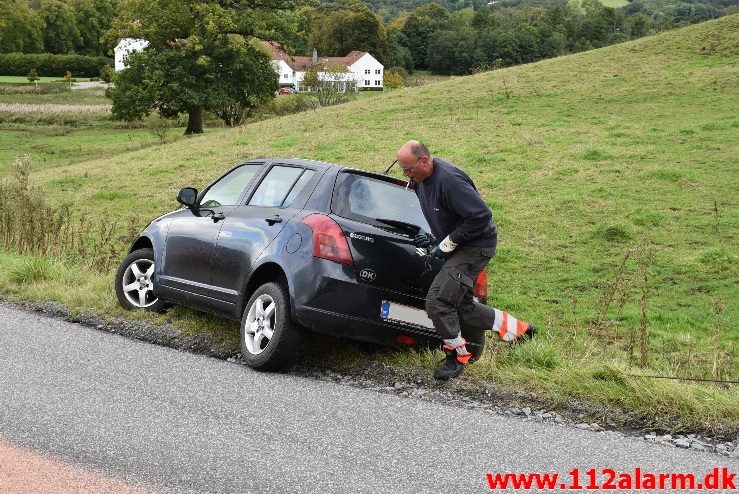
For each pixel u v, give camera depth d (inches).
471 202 242.1
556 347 289.4
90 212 840.3
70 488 162.2
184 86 2118.6
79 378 245.8
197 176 999.0
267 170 307.1
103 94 4291.3
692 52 1572.3
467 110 1312.7
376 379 259.3
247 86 2241.6
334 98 2701.8
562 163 901.2
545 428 213.9
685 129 1007.6
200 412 215.9
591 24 7313.0
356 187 274.8
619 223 666.2
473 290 274.2
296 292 256.7
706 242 631.2
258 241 279.9
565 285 554.6
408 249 265.0
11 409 212.2
